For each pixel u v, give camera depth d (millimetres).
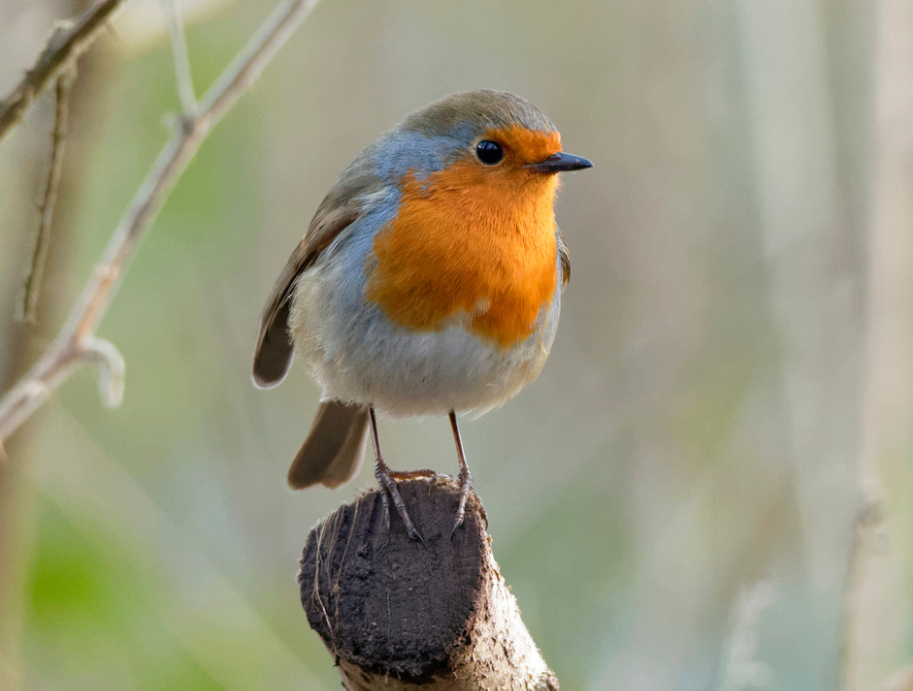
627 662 10555
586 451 12180
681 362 12648
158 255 11805
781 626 10977
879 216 11336
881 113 11508
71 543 9984
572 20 14688
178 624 10117
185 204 11398
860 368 10953
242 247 12617
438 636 5230
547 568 12430
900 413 10875
